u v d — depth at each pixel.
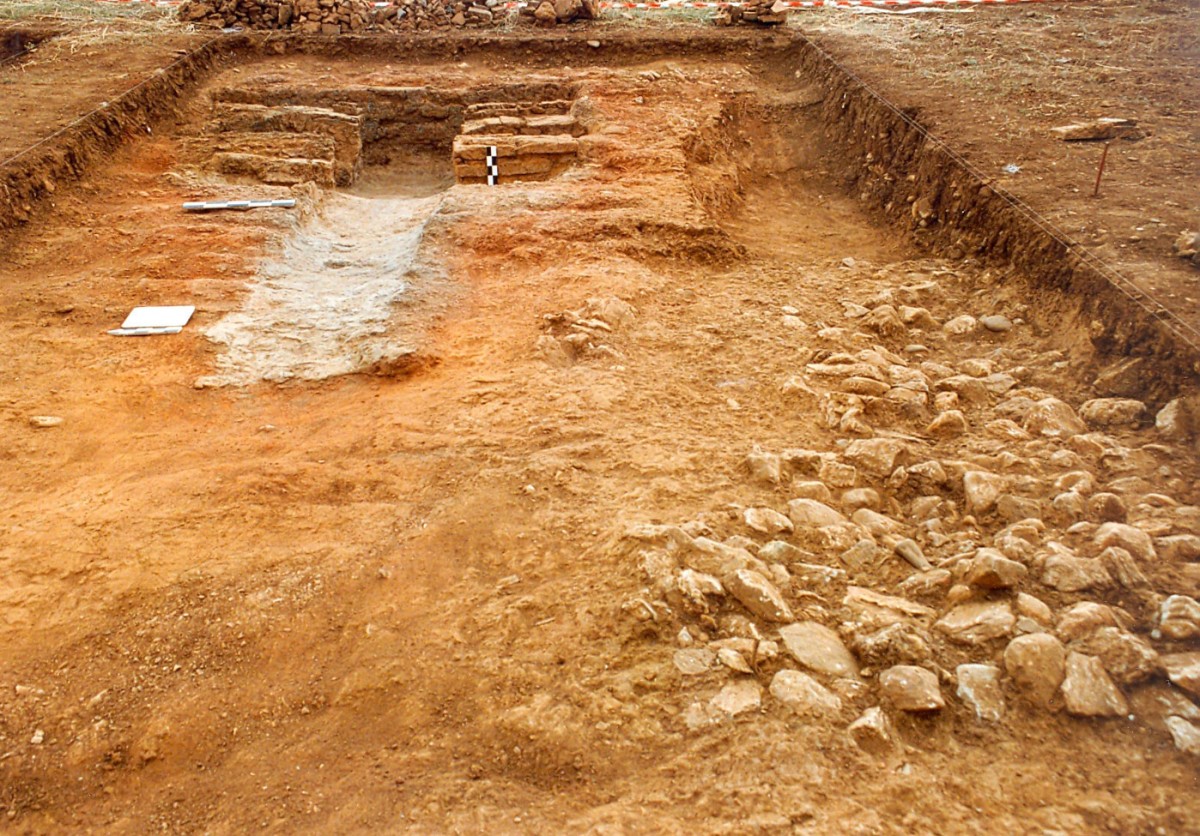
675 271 6.58
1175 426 4.14
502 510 3.70
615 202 7.34
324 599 3.23
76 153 7.66
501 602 3.17
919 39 10.71
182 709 2.79
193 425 4.62
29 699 2.83
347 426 4.51
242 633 3.08
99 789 2.56
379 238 7.70
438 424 4.44
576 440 4.23
